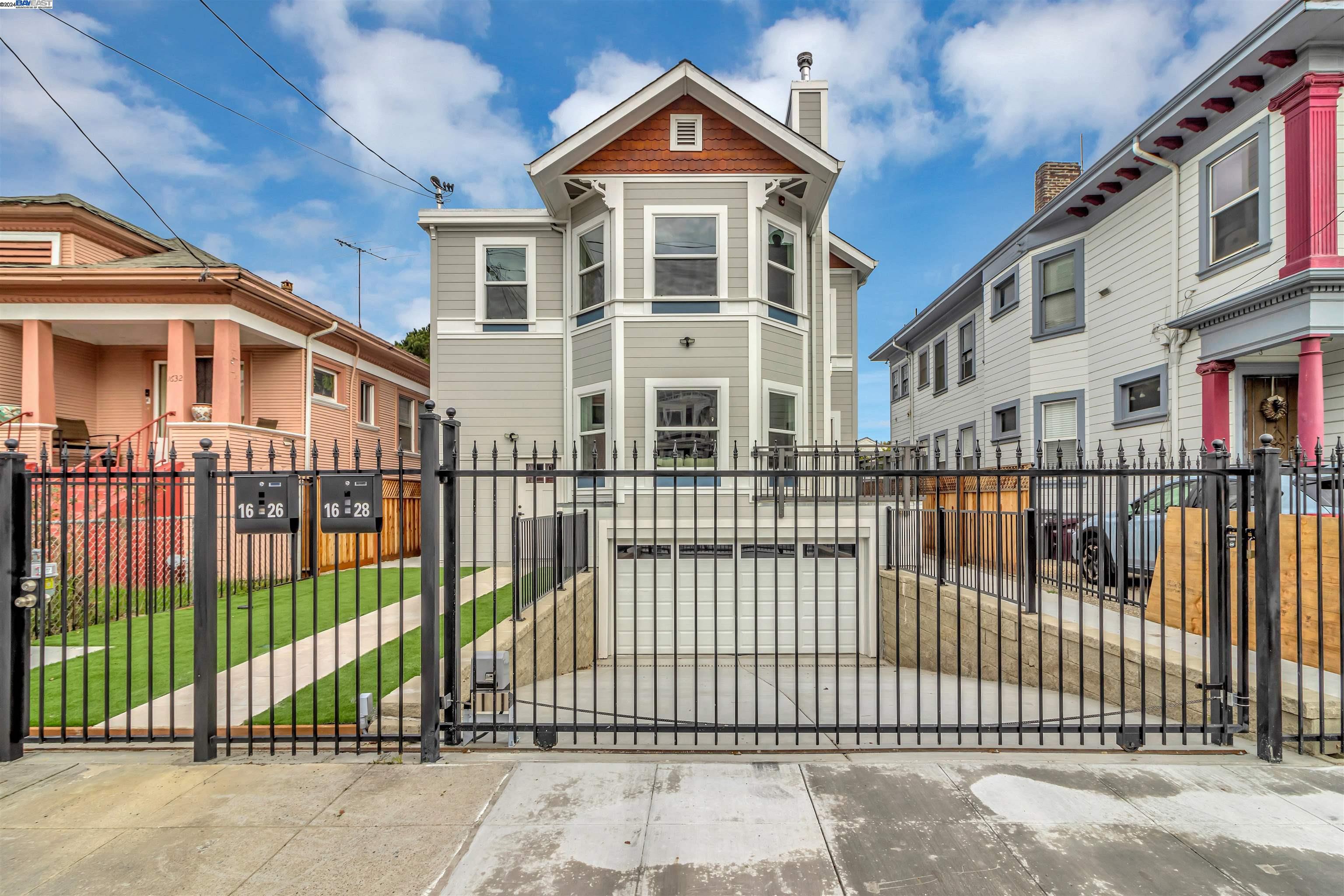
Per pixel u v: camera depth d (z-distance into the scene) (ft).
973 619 22.76
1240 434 29.32
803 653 30.71
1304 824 9.78
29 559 12.85
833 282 48.44
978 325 51.01
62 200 38.47
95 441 42.75
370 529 12.30
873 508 31.35
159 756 12.53
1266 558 12.15
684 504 32.83
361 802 10.64
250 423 43.96
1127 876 8.51
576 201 37.35
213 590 12.42
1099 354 37.73
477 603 24.89
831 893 8.20
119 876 8.65
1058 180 49.34
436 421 12.61
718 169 35.19
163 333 41.24
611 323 35.45
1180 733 13.80
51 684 16.53
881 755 12.54
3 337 38.04
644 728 12.94
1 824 9.96
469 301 39.88
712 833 9.62
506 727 13.07
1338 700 12.75
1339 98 25.21
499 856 9.07
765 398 35.29
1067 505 27.12
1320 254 25.07
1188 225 31.40
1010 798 10.62
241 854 9.14
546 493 38.47
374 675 16.69
